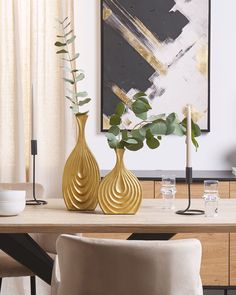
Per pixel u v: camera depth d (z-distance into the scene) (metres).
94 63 4.68
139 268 1.98
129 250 1.96
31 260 2.72
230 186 4.09
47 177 4.58
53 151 4.58
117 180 2.66
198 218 2.52
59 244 2.08
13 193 2.58
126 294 2.01
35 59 4.54
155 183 4.09
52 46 4.56
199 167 4.68
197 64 4.66
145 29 4.66
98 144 4.68
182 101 4.67
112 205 2.63
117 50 4.66
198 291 2.05
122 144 2.65
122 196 2.63
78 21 4.68
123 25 4.67
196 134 2.79
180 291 2.02
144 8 4.66
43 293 4.34
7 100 4.55
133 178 2.66
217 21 4.67
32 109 2.98
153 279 1.99
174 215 2.61
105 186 2.65
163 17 4.67
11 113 4.55
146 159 4.67
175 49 4.66
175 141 4.67
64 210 2.77
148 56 4.66
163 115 2.74
